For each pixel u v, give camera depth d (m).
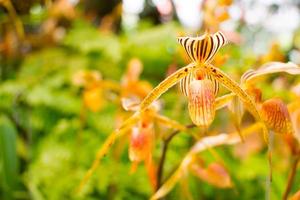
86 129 1.09
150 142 0.65
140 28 1.38
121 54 1.18
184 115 1.00
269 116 0.59
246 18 1.15
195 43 0.55
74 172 1.01
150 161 0.65
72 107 1.11
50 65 1.22
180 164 0.70
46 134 1.14
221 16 0.85
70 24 1.33
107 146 0.61
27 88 1.16
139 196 0.99
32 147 1.12
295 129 0.65
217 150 1.02
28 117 1.11
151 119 0.65
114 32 1.46
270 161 0.57
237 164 1.05
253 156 1.07
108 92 0.95
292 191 0.95
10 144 0.96
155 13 1.56
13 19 0.93
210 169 0.70
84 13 1.51
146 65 1.19
